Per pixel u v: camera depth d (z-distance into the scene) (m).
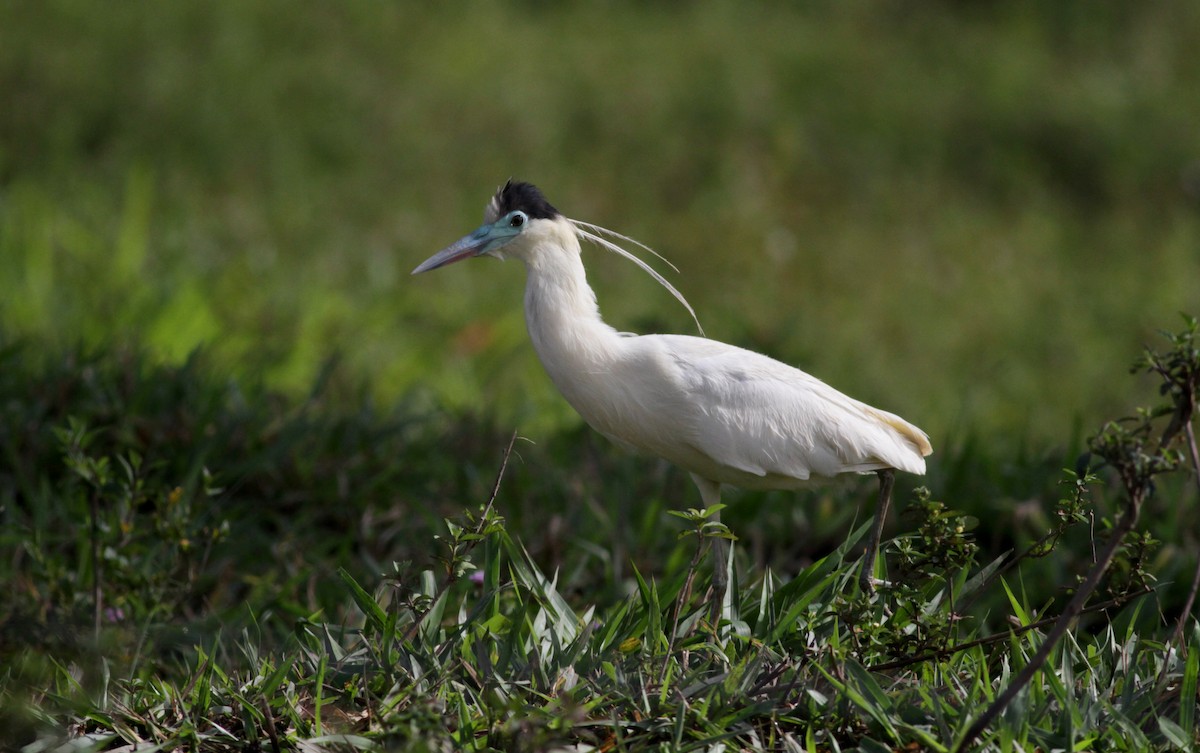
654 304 16.05
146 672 6.80
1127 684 5.83
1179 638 6.20
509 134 19.42
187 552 8.18
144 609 7.69
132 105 18.59
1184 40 25.41
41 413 9.90
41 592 7.96
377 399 12.23
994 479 10.21
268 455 9.72
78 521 8.95
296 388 12.26
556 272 7.33
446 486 10.19
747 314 15.71
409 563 6.59
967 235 18.73
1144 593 6.18
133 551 8.17
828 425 7.34
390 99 19.73
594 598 8.56
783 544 9.76
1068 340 16.25
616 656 6.20
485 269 16.92
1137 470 4.99
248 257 15.34
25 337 11.04
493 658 6.16
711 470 7.53
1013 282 17.70
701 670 5.95
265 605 8.22
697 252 17.50
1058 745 5.36
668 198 18.81
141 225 15.32
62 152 17.44
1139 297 17.42
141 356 10.82
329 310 14.23
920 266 17.88
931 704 5.53
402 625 6.66
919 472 7.62
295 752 5.51
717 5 24.98
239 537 9.25
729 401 7.21
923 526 6.13
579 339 7.25
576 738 5.51
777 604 6.84
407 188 18.09
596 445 11.06
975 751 5.27
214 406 10.09
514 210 7.28
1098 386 15.18
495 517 6.05
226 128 18.48
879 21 25.20
